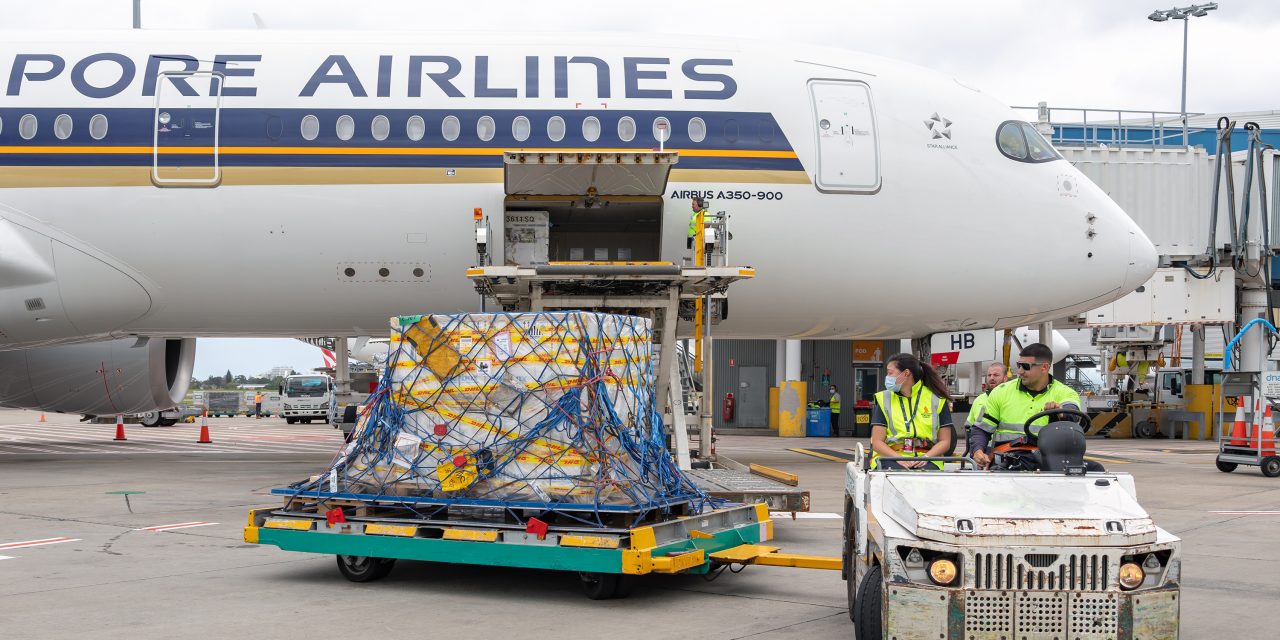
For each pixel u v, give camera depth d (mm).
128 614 6590
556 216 14820
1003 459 6656
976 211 14977
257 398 55719
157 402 21188
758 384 33031
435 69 14539
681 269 12172
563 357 7465
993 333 16281
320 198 14273
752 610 6855
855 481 6441
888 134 14852
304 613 6672
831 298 15250
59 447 24266
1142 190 23844
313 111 14320
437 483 7590
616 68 14656
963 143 15039
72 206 14328
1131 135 31828
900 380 7590
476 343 7609
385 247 14461
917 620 5051
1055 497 5539
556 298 12852
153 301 15117
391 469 7785
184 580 7699
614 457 7535
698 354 13602
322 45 14812
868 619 5531
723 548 7875
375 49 14766
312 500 8078
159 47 14766
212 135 14273
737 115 14531
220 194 14305
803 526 10547
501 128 14258
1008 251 15078
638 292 12922
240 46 14797
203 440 26688
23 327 15156
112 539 9555
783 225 14570
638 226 15180
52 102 14359
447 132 14258
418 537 7398
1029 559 5043
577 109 14328
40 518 10938
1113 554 5023
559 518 7395
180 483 14555
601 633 6223
